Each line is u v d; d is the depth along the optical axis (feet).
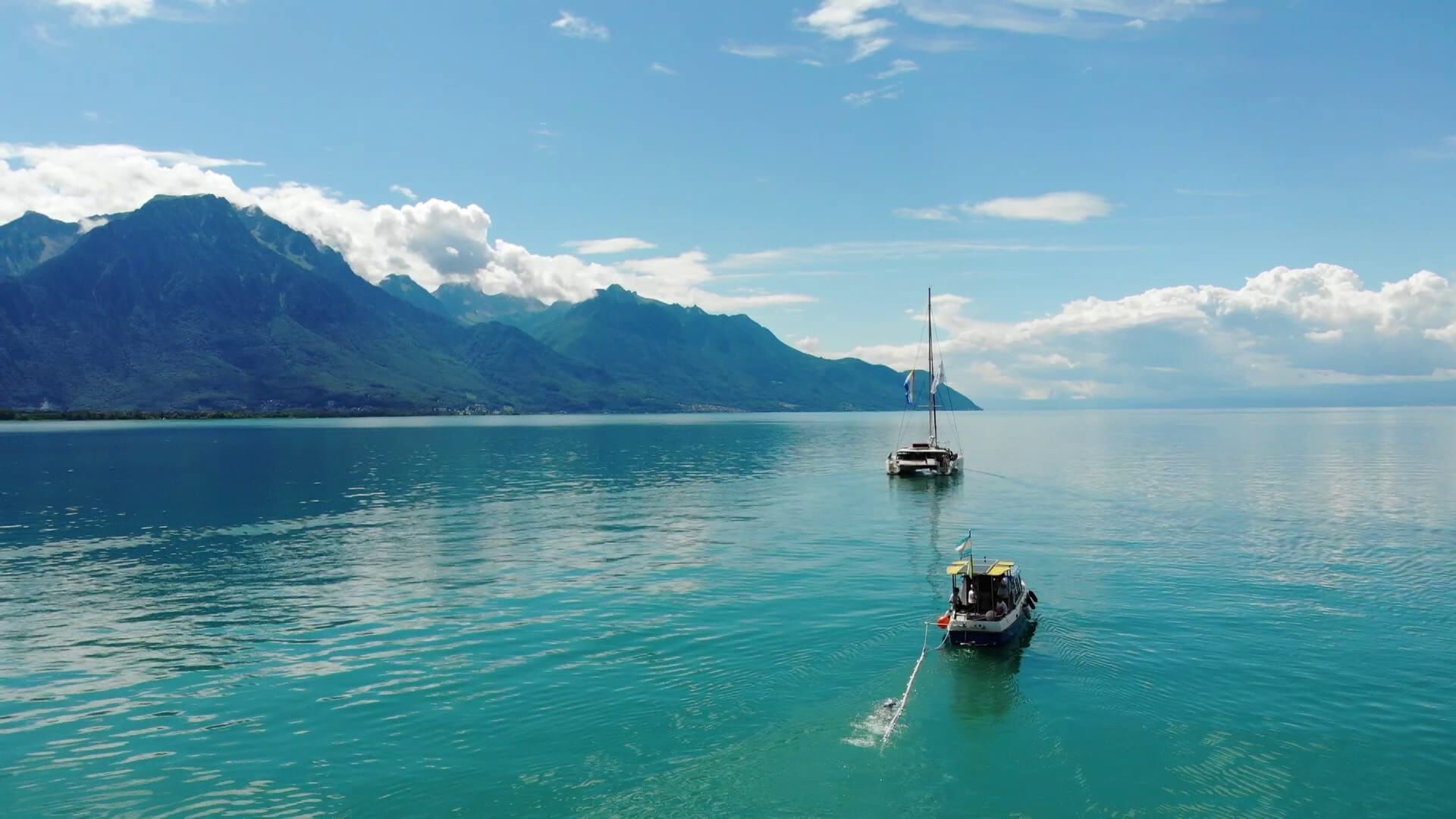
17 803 92.07
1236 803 90.58
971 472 453.17
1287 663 130.82
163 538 250.16
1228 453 576.20
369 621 158.51
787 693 120.37
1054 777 96.07
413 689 123.03
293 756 102.32
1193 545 226.79
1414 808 89.40
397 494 360.28
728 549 226.99
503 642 143.84
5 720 113.70
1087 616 156.46
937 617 156.97
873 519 280.92
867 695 119.34
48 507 322.34
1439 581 183.01
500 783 95.66
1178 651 136.36
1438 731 106.63
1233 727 108.27
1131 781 95.20
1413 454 552.00
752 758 100.73
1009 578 153.17
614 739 105.91
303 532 260.62
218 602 174.19
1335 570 194.18
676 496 352.08
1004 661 132.16
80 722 112.78
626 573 197.88
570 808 90.33
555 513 299.38
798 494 359.25
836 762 99.96
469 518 288.30
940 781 95.30
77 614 165.68
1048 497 337.31
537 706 116.16
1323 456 544.62
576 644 142.61
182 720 113.29
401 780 96.48
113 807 91.40
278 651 140.97
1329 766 98.02
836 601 169.07
